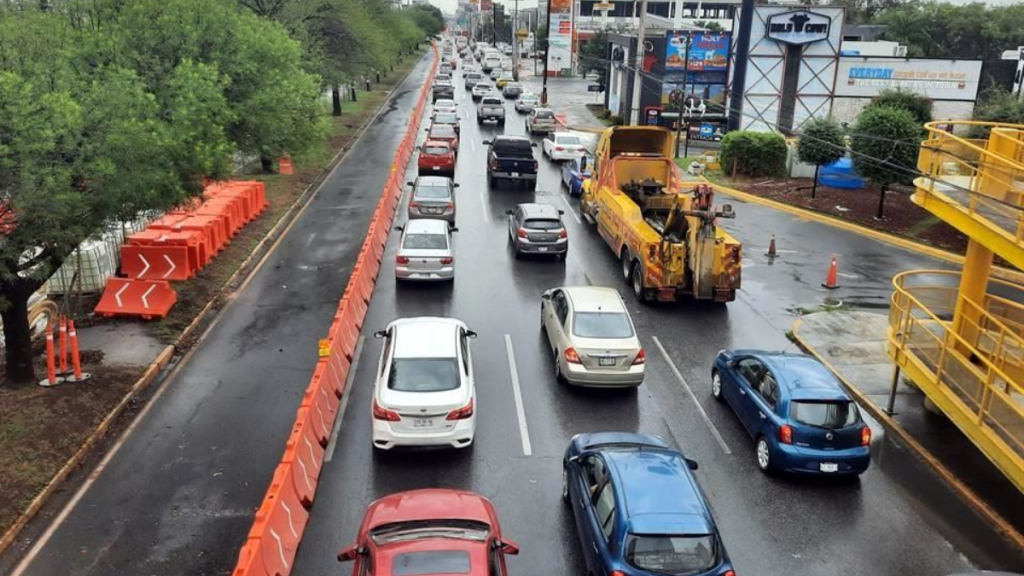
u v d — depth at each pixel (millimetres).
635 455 9688
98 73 13578
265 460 11742
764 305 19641
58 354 14805
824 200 30891
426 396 11586
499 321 17688
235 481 11180
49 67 12102
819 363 12703
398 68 95438
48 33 13922
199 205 21688
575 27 92188
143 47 16578
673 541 8281
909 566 9969
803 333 17703
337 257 21938
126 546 9719
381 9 69812
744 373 13266
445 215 24000
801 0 86375
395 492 11055
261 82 20922
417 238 19656
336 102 50656
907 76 45406
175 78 15055
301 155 27609
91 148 11086
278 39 24938
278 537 9219
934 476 12141
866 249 25047
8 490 10516
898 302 13844
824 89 45406
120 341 15609
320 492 11000
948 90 45750
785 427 11469
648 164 23875
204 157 14641
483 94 62438
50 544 9734
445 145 32969
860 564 9977
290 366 14984
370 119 51500
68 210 11047
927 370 12484
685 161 38781
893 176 27453
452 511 8812
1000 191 11711
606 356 13875
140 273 18891
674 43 48344
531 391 14406
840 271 22672
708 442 12883
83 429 12188
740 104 45438
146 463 11594
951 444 13000
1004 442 10508
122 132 11508
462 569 7609
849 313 19062
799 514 11008
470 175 34156
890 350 13773
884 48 61438
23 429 11836
